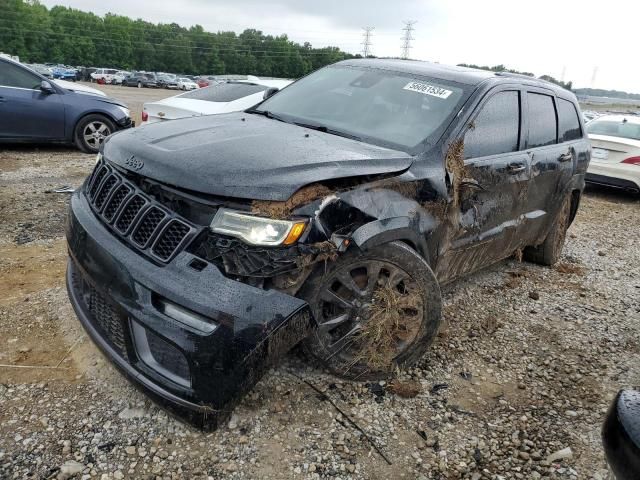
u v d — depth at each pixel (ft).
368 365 9.62
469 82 12.40
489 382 10.64
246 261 7.54
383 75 13.03
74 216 9.26
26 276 12.91
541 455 8.71
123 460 7.64
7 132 27.07
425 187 9.94
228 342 7.20
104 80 187.52
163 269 7.62
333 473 7.83
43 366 9.51
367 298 9.21
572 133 16.79
